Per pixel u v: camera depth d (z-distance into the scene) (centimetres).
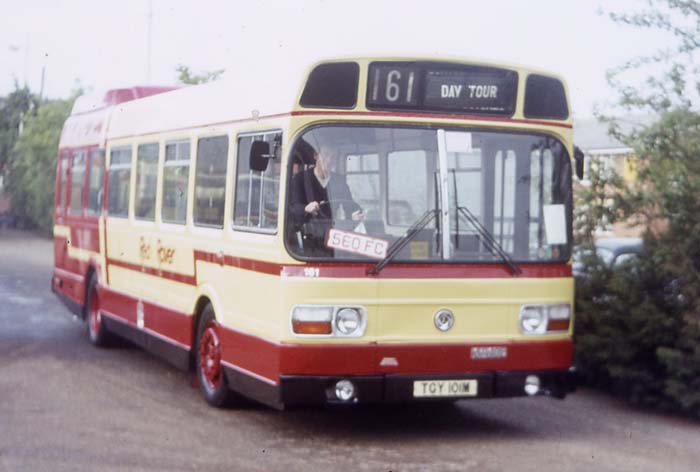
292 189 927
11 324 1809
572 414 1128
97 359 1441
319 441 974
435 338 948
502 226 975
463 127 968
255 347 979
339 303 921
